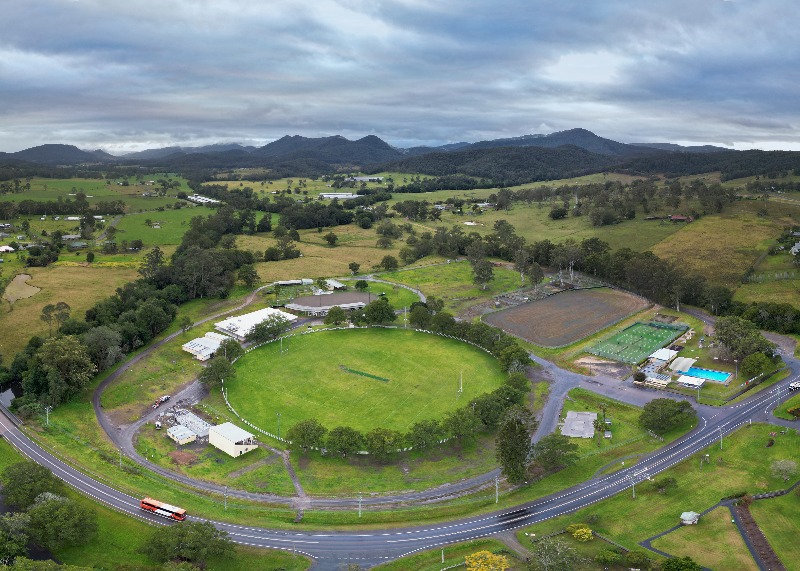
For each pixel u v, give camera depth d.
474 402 176.50
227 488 146.50
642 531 127.12
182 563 108.56
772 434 163.88
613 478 148.50
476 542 124.56
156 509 131.62
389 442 156.88
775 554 118.06
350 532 129.12
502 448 145.38
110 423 177.00
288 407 188.50
